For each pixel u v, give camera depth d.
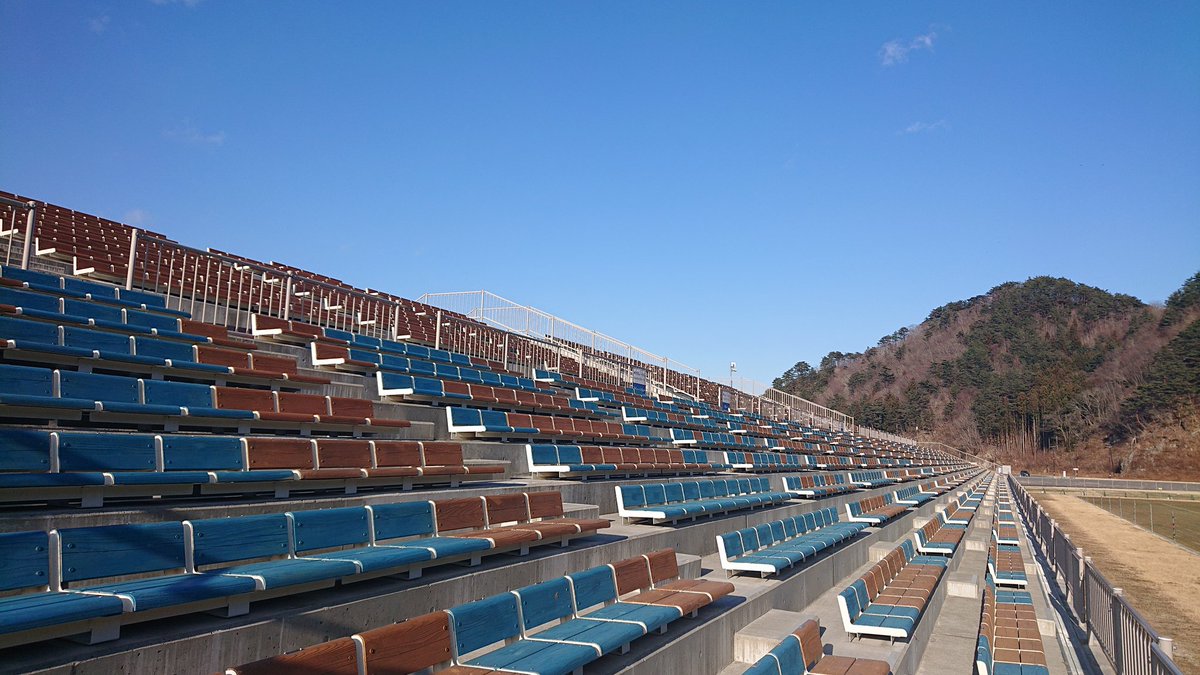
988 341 131.38
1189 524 35.03
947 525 15.46
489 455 9.04
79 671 2.83
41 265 11.72
